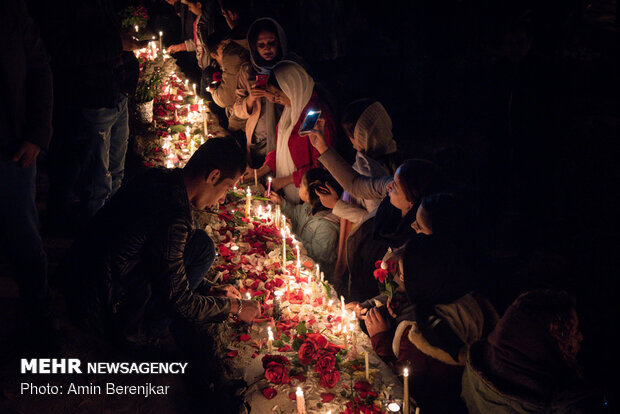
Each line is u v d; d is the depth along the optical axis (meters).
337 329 3.57
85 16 3.90
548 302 2.71
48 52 3.91
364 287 4.65
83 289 3.06
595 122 8.38
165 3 11.20
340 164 4.68
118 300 3.14
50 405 3.10
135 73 4.63
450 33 10.27
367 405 2.92
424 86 9.49
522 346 2.69
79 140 4.20
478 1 10.19
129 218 3.01
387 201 4.20
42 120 3.07
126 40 4.52
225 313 3.29
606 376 4.39
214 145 3.08
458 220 3.31
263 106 6.16
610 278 5.63
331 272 5.13
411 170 3.82
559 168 7.32
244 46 6.46
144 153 5.98
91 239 3.09
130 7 10.10
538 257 5.92
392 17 10.47
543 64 5.60
